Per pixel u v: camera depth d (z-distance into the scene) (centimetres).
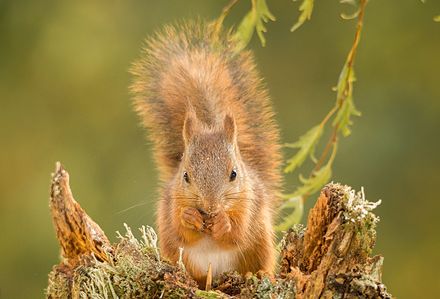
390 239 1484
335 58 1595
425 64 1590
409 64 1592
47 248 1508
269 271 831
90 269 684
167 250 823
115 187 1523
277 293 677
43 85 1620
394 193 1498
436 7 1598
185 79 919
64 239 735
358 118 1543
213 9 1595
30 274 1492
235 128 830
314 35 1606
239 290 733
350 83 698
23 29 1647
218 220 787
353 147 1502
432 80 1582
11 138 1594
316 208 709
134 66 937
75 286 683
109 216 1469
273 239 848
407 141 1527
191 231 795
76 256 733
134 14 1638
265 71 1588
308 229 719
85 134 1591
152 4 1636
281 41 1603
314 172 742
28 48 1636
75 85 1617
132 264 682
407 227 1489
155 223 859
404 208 1496
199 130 841
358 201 691
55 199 734
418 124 1549
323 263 669
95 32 1633
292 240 740
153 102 919
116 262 698
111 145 1571
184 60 929
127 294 674
